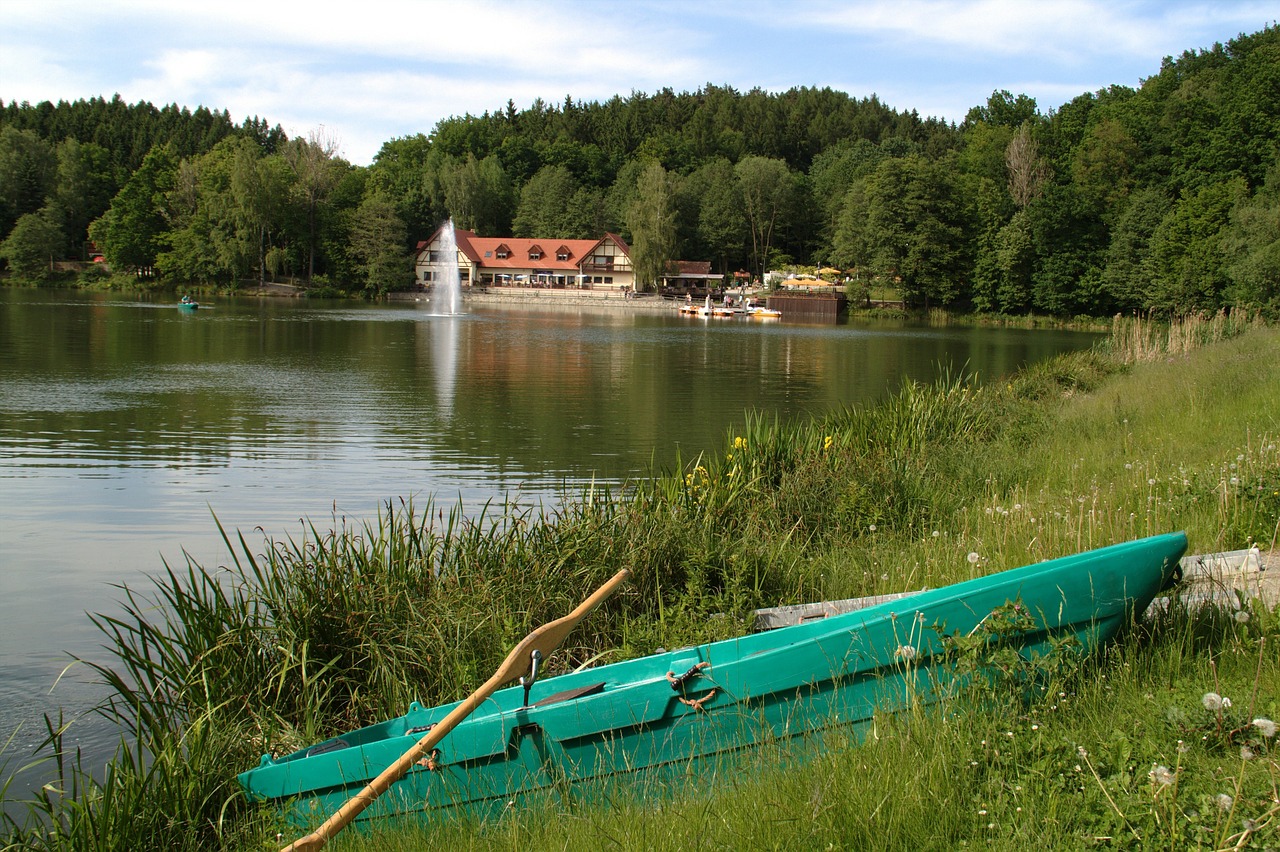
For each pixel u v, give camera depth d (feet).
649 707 13.74
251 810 14.69
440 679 19.07
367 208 290.56
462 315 210.79
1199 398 43.93
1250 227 151.94
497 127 506.48
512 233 382.22
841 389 87.81
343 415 65.00
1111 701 12.54
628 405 73.15
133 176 297.53
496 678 13.33
